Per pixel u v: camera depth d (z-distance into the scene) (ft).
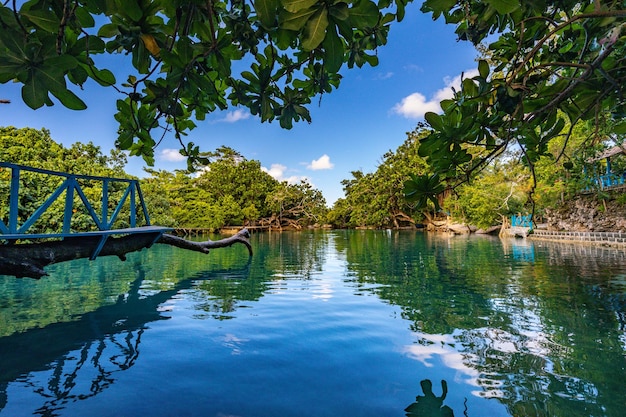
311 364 12.25
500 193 85.87
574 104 5.69
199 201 117.80
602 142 51.88
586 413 9.03
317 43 3.59
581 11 5.41
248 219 151.43
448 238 86.94
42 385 10.84
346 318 18.11
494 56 6.57
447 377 11.20
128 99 5.42
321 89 6.78
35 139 63.82
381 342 14.46
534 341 14.49
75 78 4.54
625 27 4.35
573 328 16.19
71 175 19.53
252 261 44.39
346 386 10.60
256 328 16.47
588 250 49.60
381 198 133.69
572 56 5.65
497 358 12.75
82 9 4.03
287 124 6.31
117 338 15.26
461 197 99.09
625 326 16.37
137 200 67.00
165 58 4.39
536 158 6.21
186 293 24.97
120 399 9.93
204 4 4.36
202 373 11.57
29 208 37.11
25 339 15.23
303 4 3.34
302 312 19.42
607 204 63.72
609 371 11.57
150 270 36.73
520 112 5.09
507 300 21.81
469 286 26.50
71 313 19.66
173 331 16.12
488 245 63.72
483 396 9.98
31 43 3.38
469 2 5.92
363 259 45.65
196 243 37.37
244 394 10.18
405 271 34.76
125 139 5.70
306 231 150.92
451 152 5.54
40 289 26.84
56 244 18.54
